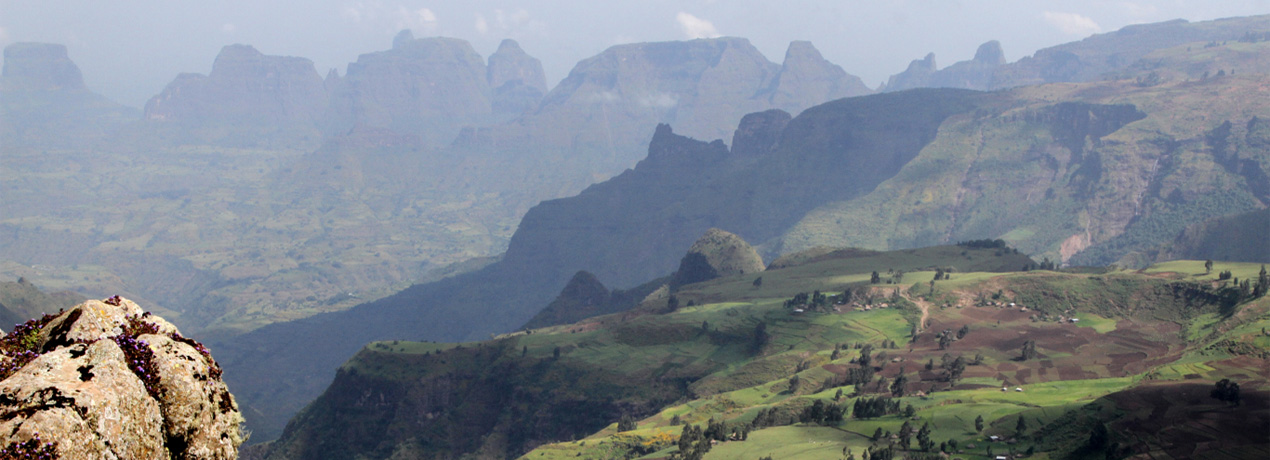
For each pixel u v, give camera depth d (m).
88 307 20.84
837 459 177.75
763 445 195.25
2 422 16.53
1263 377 196.88
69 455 16.73
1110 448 164.12
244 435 22.09
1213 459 154.12
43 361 18.17
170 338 21.42
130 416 18.38
